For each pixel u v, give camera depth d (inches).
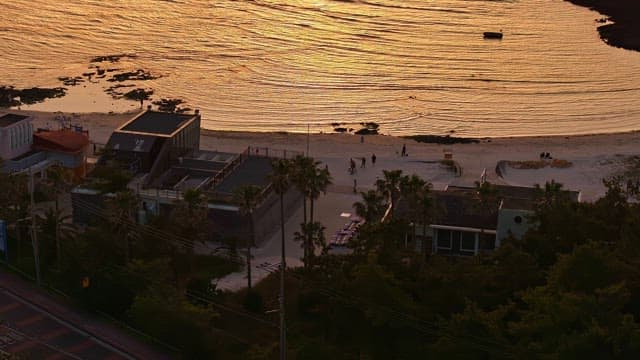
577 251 6456.7
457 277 6840.6
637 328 5556.1
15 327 7037.4
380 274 6663.4
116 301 7209.6
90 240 7613.2
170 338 6678.2
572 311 5748.0
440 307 6727.4
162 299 6752.0
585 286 6338.6
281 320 5137.8
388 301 6604.3
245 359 6471.5
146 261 7726.4
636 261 6924.2
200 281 7470.5
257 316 7308.1
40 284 7691.9
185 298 7027.6
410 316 6540.4
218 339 6771.7
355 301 6683.1
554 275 6466.5
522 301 6658.5
